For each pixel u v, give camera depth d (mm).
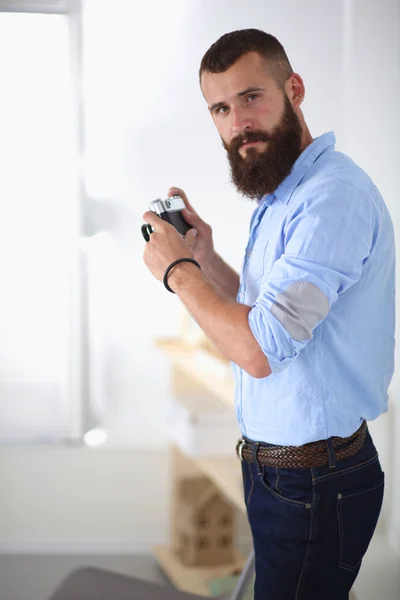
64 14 2797
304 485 1344
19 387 2986
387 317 1392
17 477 3109
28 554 3090
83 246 2930
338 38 2385
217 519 2871
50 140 2869
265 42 1379
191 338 2879
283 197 1390
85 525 3139
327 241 1238
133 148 2863
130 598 1838
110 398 3037
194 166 2852
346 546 1379
